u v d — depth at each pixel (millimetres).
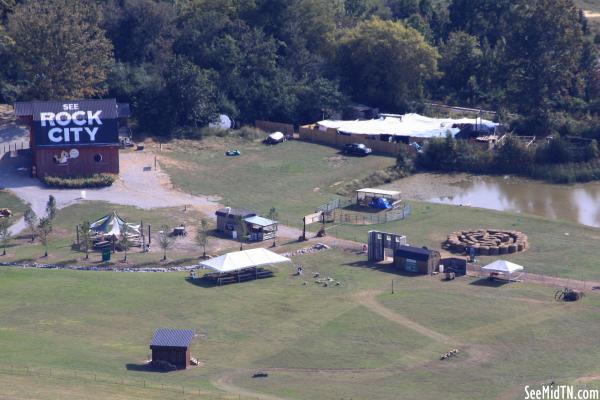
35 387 163875
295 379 178125
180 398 162375
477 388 173750
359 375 180875
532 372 181625
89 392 162625
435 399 168250
